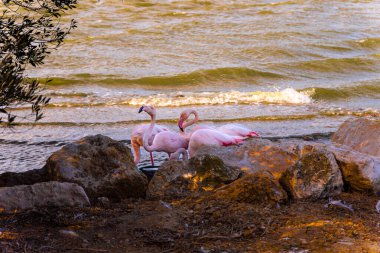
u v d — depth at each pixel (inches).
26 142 652.1
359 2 1822.1
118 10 1558.8
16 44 311.7
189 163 399.2
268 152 430.3
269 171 404.5
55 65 1082.7
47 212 338.3
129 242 308.0
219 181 394.3
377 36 1408.7
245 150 434.9
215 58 1170.0
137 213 350.0
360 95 951.6
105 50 1197.7
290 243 305.3
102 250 297.4
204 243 307.7
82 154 386.0
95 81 994.1
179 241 309.1
